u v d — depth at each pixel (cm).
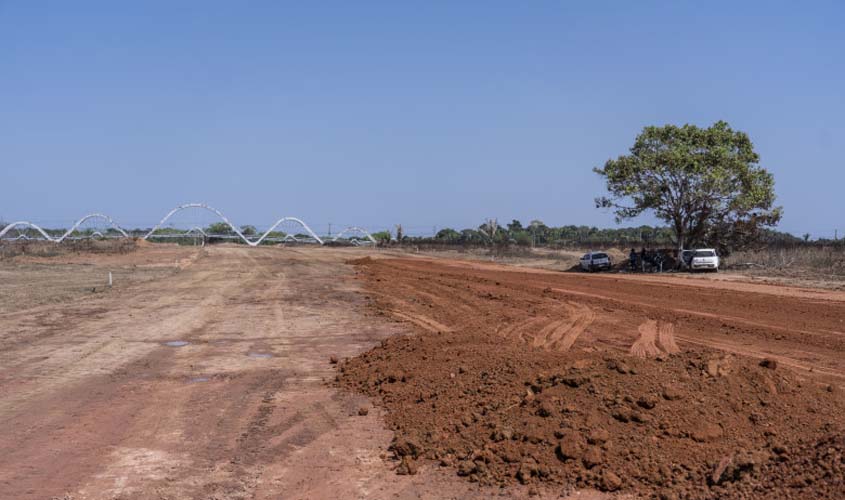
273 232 13162
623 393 846
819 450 667
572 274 4375
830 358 1336
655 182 4578
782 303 2361
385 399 1071
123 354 1566
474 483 727
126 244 7719
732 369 923
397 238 12044
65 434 942
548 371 979
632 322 1891
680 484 678
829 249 4594
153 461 830
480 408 909
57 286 3275
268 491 732
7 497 720
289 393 1172
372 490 724
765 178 4612
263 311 2377
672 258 4841
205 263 5538
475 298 2627
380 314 2233
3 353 1575
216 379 1298
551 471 725
